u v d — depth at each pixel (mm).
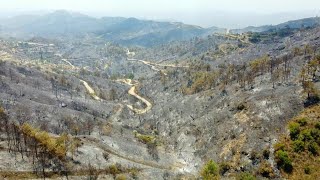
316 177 120875
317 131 137625
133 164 149125
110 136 189625
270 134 148375
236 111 183250
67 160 134375
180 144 192125
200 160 164250
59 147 134625
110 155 154375
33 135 132625
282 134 144875
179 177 143375
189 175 146875
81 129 197125
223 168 142750
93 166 135750
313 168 124688
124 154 164750
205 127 190875
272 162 132875
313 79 184375
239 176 131625
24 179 116375
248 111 173250
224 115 188375
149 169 147250
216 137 173625
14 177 115750
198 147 177375
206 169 136250
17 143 135875
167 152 183000
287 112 157375
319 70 195125
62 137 149375
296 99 164250
